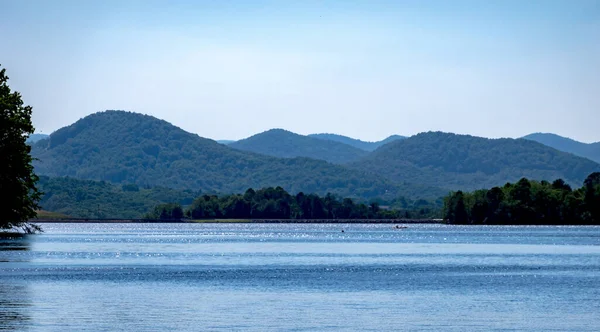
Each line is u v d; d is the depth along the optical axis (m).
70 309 94.50
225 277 134.25
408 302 103.06
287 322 87.31
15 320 86.81
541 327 85.56
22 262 159.75
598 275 141.50
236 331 82.12
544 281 130.12
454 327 85.31
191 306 98.06
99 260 171.38
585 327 85.75
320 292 113.19
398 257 196.12
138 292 111.25
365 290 116.25
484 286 122.44
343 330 83.12
